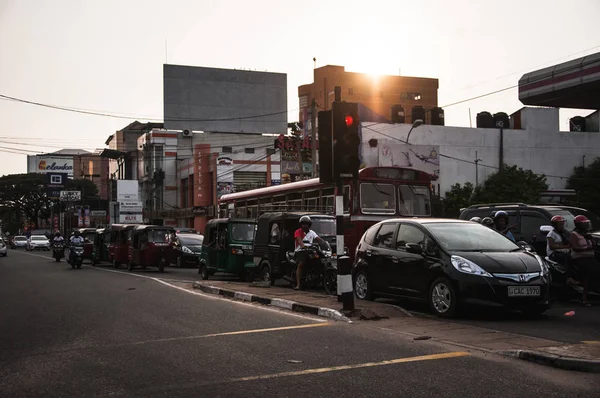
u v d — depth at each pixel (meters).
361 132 45.88
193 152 66.56
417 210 18.70
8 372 6.94
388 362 7.02
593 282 12.19
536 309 10.17
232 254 19.75
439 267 10.54
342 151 10.98
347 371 6.62
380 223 12.85
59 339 9.06
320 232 16.83
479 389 5.82
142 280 20.84
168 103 62.81
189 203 62.53
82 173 117.06
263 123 65.88
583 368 6.53
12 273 25.97
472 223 11.76
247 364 7.07
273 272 16.81
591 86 33.44
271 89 66.38
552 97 35.81
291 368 6.82
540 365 6.82
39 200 96.25
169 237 26.41
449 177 48.25
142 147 71.00
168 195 66.44
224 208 28.41
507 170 47.88
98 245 32.94
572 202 47.09
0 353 8.07
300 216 16.70
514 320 10.16
